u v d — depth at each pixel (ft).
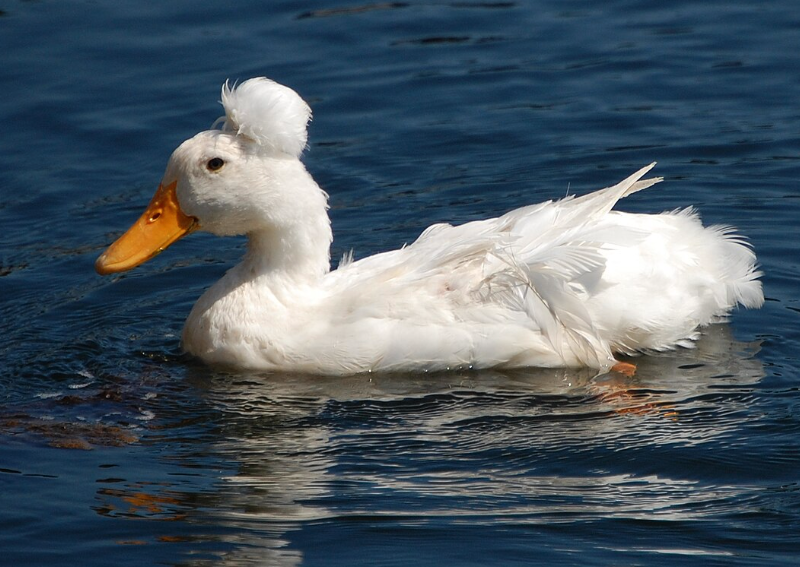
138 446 34.60
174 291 46.16
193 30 67.21
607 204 39.63
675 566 28.63
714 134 56.18
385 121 58.75
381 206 51.93
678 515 30.66
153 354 41.04
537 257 38.04
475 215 50.72
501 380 38.50
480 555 29.17
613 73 62.18
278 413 36.58
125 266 39.68
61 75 62.64
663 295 38.75
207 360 40.19
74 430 35.55
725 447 33.71
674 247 39.50
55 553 29.37
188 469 33.27
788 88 59.98
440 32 67.10
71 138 57.62
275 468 33.24
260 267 40.34
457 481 32.48
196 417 36.42
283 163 39.37
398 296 38.86
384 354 38.73
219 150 39.09
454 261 39.37
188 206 39.73
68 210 52.39
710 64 62.54
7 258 48.75
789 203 50.31
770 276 44.60
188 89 61.21
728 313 42.45
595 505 31.19
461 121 58.44
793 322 41.63
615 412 36.17
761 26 66.33
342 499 31.60
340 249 48.37
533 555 29.14
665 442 34.14
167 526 30.48
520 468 33.09
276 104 38.60
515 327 38.37
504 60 63.87
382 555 29.22
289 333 39.40
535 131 57.31
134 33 66.74
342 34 66.74
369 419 36.14
